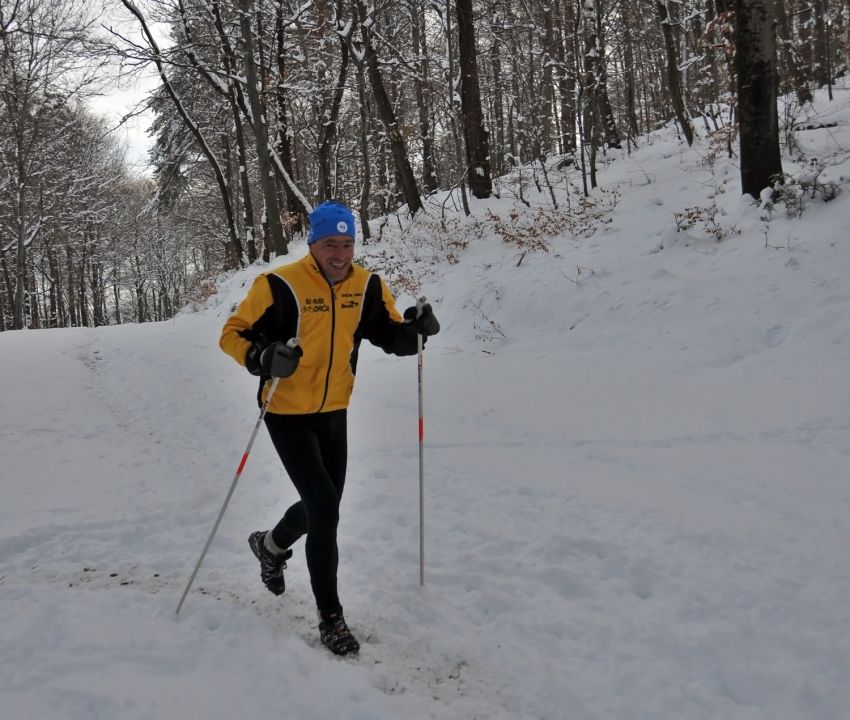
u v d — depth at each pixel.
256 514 4.66
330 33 18.12
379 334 3.49
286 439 3.18
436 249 13.48
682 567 3.49
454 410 6.55
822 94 19.06
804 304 7.19
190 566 3.92
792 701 2.55
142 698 2.58
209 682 2.71
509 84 22.39
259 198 31.09
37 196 27.09
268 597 3.54
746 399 5.84
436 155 23.36
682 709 2.57
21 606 3.32
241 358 3.05
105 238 37.69
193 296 20.80
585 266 9.95
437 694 2.76
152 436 6.64
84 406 7.86
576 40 14.12
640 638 3.01
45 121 24.86
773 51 9.55
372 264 13.48
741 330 7.18
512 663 2.93
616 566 3.58
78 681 2.68
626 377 6.91
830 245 8.04
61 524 4.39
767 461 4.68
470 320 10.18
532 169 18.34
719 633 2.95
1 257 29.77
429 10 16.81
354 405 7.09
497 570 3.70
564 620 3.19
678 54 20.55
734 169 12.34
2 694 2.61
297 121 21.58
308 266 3.13
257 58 18.67
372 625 3.26
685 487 4.44
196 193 31.67
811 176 9.14
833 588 3.17
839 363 6.11
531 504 4.39
